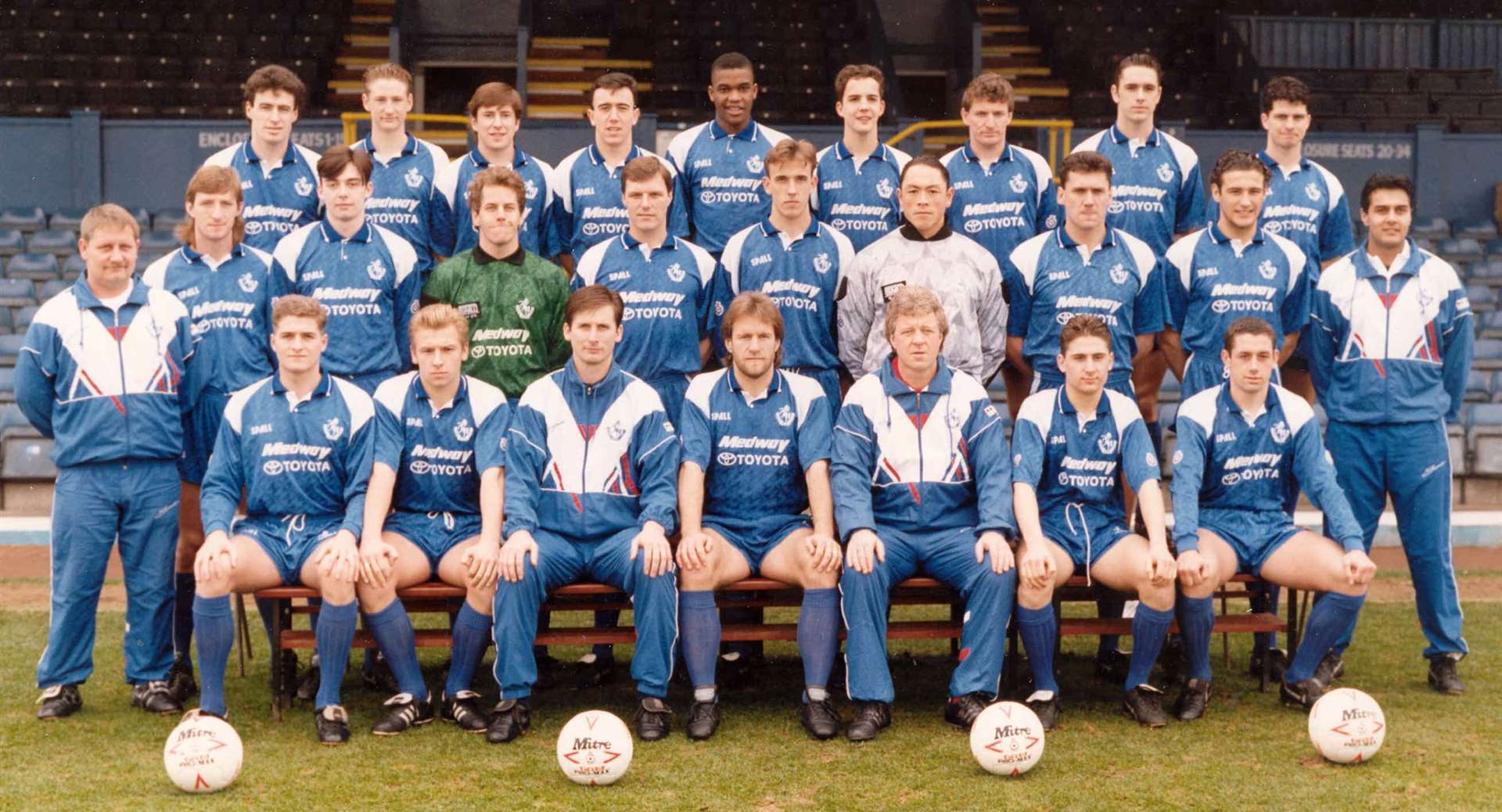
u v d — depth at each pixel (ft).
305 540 15.47
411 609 16.42
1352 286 17.56
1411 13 60.08
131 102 51.57
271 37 55.16
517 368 17.33
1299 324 18.43
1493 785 13.14
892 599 16.31
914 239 17.93
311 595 15.24
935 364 16.16
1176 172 20.25
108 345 15.72
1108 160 17.95
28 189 43.14
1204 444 16.43
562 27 58.39
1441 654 16.90
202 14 56.54
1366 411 17.42
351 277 17.43
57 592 15.71
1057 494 16.39
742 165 20.01
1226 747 14.49
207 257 17.20
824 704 15.15
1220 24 57.67
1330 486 15.97
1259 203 17.98
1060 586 15.96
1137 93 19.94
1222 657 18.76
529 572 15.02
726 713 16.07
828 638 15.29
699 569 15.29
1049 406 16.31
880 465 16.07
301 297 15.46
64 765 13.79
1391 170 45.34
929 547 15.83
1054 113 53.93
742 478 16.28
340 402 15.70
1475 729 15.11
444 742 14.70
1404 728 15.19
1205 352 18.33
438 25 57.16
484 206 17.15
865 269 17.95
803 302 18.15
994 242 19.69
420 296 18.17
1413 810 12.43
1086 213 17.74
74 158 43.11
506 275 17.34
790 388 16.39
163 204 43.50
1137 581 15.53
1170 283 18.61
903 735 15.02
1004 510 15.58
